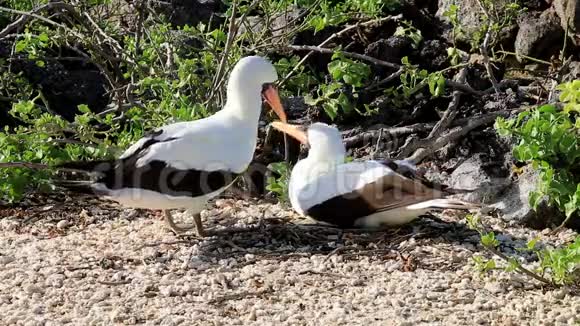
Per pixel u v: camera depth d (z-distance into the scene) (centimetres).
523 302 897
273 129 1280
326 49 1302
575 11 1383
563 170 1045
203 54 1362
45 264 984
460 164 1225
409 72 1276
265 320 861
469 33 1457
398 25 1438
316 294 916
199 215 1041
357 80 1239
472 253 1002
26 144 1195
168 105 1223
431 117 1337
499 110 1280
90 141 1241
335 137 1070
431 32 1502
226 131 1024
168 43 1359
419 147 1227
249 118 1037
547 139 1044
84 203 1163
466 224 1080
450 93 1339
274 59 1432
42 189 1181
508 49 1517
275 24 1479
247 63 1027
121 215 1132
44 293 921
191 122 1037
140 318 866
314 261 987
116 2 1611
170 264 990
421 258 990
